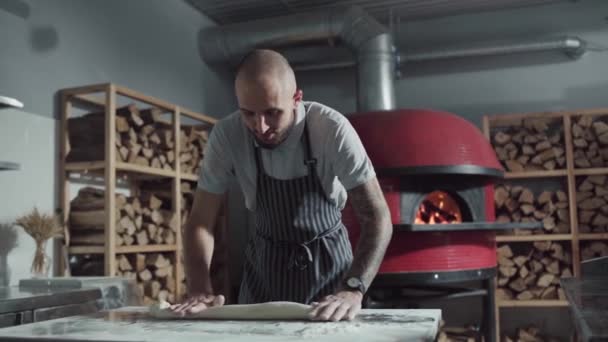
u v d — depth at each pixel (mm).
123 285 2732
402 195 3664
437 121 3846
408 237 3621
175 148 4051
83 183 3604
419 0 5180
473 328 4711
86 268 3484
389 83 4711
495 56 5344
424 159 3611
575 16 5180
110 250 3250
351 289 1535
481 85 5359
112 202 3281
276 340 1182
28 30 3342
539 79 5219
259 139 1719
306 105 1821
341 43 4961
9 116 3125
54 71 3504
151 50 4539
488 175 3879
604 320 1195
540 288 4703
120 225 3477
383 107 4668
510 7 5344
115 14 4125
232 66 5520
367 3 5262
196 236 1842
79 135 3463
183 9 5062
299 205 1859
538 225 3570
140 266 3678
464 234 3750
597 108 5043
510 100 5270
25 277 3146
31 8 3371
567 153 4691
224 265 4855
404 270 3600
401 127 3779
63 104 3480
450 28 5504
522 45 4996
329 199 1891
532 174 4766
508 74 5301
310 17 4812
